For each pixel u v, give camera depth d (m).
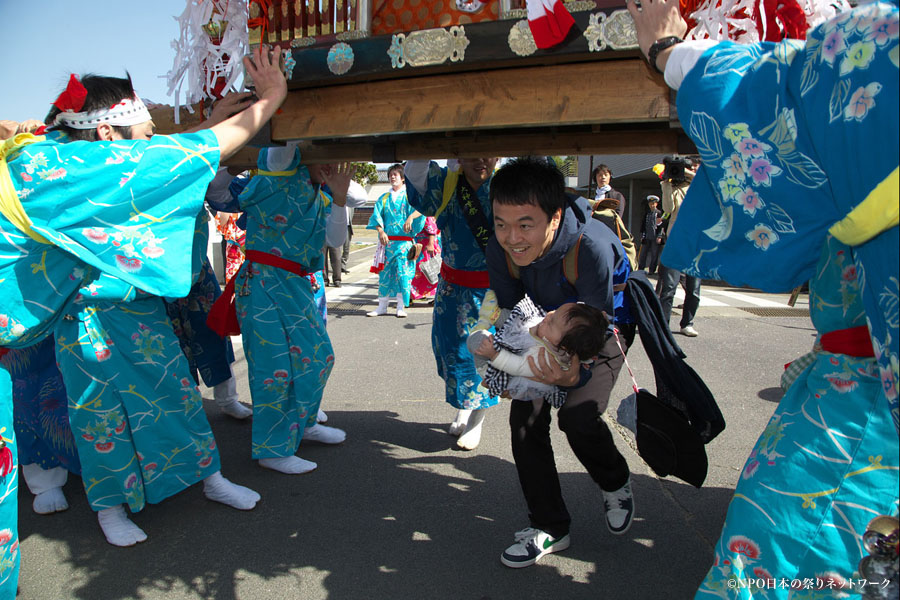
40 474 2.82
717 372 5.09
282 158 2.68
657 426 2.11
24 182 1.69
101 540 2.58
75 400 2.39
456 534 2.60
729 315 7.88
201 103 2.16
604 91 1.60
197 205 1.88
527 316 2.12
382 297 7.89
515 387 2.08
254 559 2.42
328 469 3.23
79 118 2.06
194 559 2.43
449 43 1.66
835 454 1.18
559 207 1.90
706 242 1.38
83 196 1.72
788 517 1.21
